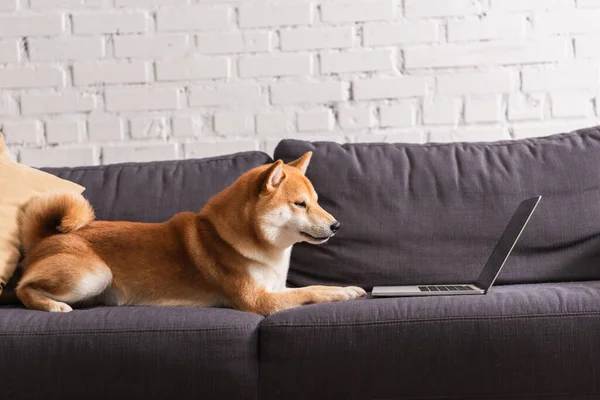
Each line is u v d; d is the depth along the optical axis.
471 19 2.67
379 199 2.17
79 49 2.70
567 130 2.66
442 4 2.68
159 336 1.60
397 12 2.68
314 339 1.61
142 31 2.69
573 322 1.58
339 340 1.60
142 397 1.60
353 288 1.95
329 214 1.96
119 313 1.69
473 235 2.12
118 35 2.69
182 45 2.70
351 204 2.17
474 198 2.15
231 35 2.70
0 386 1.59
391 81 2.68
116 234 1.95
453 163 2.22
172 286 1.92
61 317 1.67
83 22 2.70
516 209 2.11
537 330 1.58
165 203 2.21
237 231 1.90
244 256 1.90
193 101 2.70
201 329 1.61
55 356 1.59
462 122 2.68
